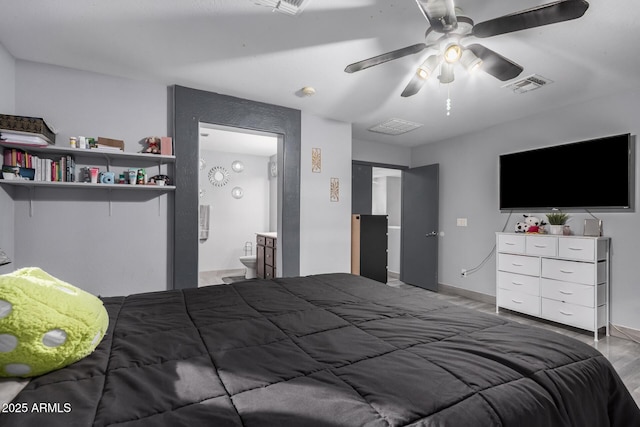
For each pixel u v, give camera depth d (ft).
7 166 7.39
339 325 4.39
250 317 4.69
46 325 2.80
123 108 9.06
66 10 6.08
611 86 9.22
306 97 10.41
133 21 6.45
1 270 7.50
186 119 9.68
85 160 8.75
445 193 15.51
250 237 20.30
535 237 10.83
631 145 9.36
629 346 8.93
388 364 3.23
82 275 8.71
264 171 20.79
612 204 9.63
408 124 13.15
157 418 2.33
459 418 2.49
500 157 12.78
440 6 4.77
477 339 3.89
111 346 3.59
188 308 5.13
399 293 6.15
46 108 8.23
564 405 2.96
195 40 7.14
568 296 9.93
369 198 18.13
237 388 2.79
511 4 5.76
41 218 8.30
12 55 7.79
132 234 9.30
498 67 6.14
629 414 3.46
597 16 5.97
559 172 10.90
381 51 7.55
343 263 12.83
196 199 9.83
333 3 5.81
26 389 2.66
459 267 14.73
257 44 7.29
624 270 9.58
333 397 2.67
